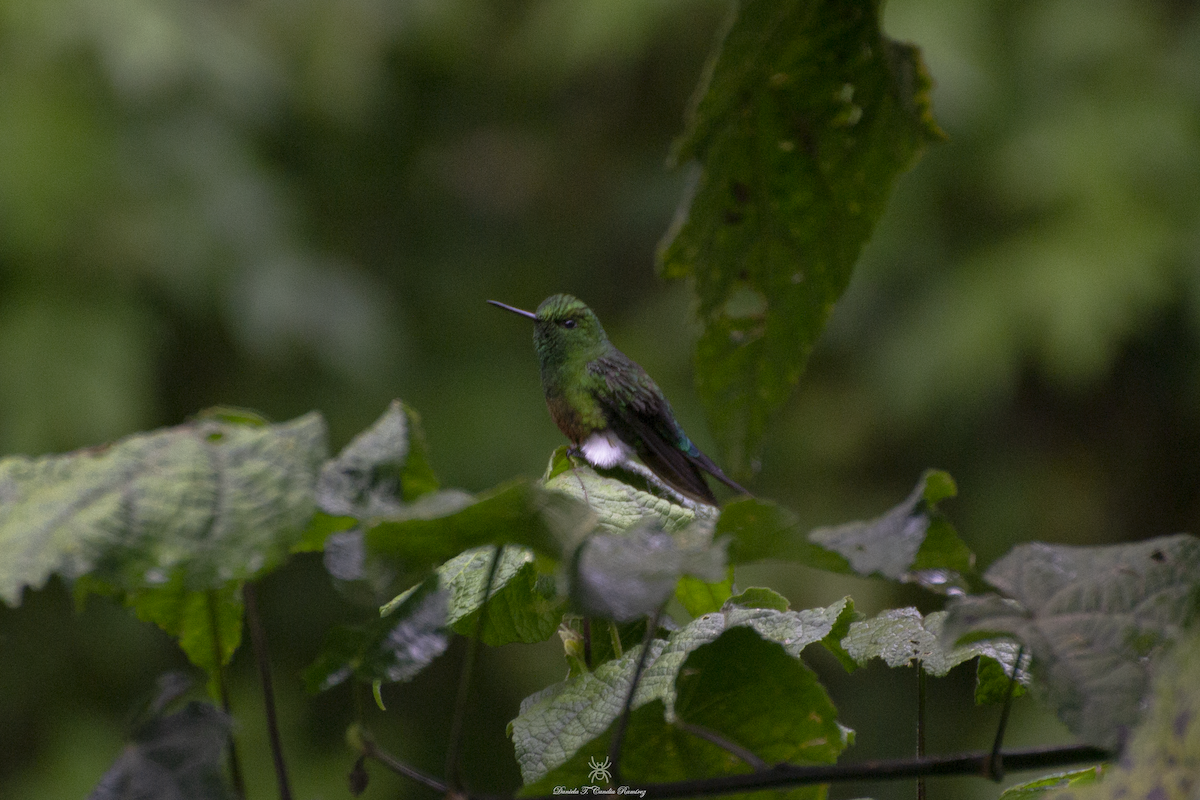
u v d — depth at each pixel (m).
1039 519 13.07
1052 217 12.23
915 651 2.32
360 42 13.85
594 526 1.70
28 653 12.79
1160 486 13.36
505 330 15.80
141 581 1.59
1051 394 13.41
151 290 12.98
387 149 16.11
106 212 12.30
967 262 12.70
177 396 14.48
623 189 15.92
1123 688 1.63
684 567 1.69
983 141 12.53
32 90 12.10
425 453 1.92
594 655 2.77
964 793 11.02
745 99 2.66
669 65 15.59
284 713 12.48
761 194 2.80
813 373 14.14
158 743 1.72
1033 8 12.69
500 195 16.73
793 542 1.75
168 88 12.43
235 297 12.75
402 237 16.31
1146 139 11.85
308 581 13.66
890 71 2.60
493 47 15.73
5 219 11.88
